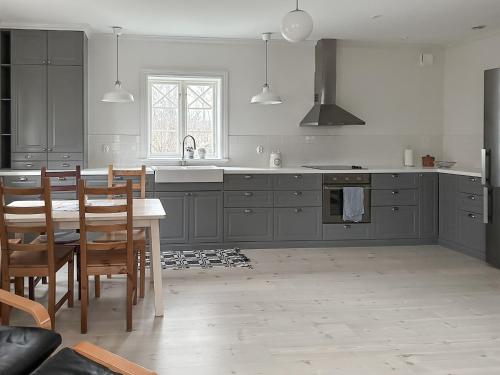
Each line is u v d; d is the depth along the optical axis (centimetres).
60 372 201
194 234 628
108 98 577
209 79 692
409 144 738
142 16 567
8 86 637
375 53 723
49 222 354
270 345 334
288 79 703
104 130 667
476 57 675
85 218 357
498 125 529
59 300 423
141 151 676
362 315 392
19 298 254
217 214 631
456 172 627
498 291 458
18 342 229
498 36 636
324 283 483
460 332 357
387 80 728
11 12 553
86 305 355
